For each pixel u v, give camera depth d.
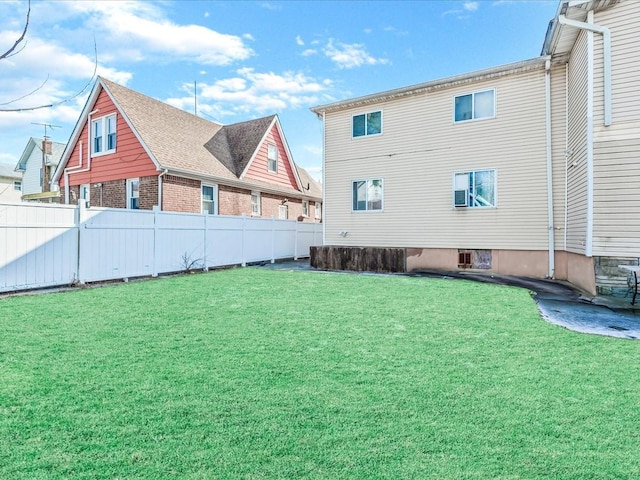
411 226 12.91
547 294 7.88
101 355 3.89
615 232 7.45
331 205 14.48
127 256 9.59
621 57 7.45
